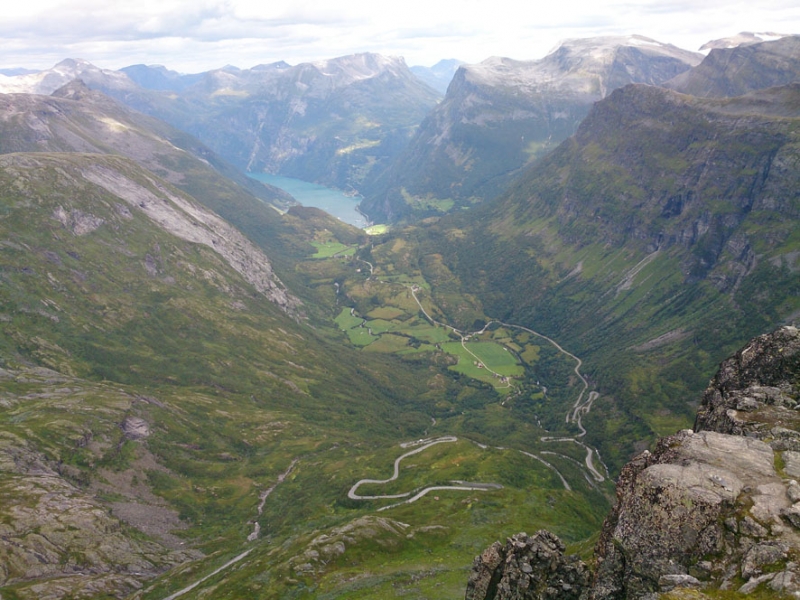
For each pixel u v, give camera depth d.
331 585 160.88
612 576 60.75
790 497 55.41
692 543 56.34
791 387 77.69
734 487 58.25
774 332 84.94
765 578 49.06
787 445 64.00
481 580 80.38
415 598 145.12
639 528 60.09
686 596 49.38
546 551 76.56
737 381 85.44
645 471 62.38
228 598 162.25
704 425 84.50
